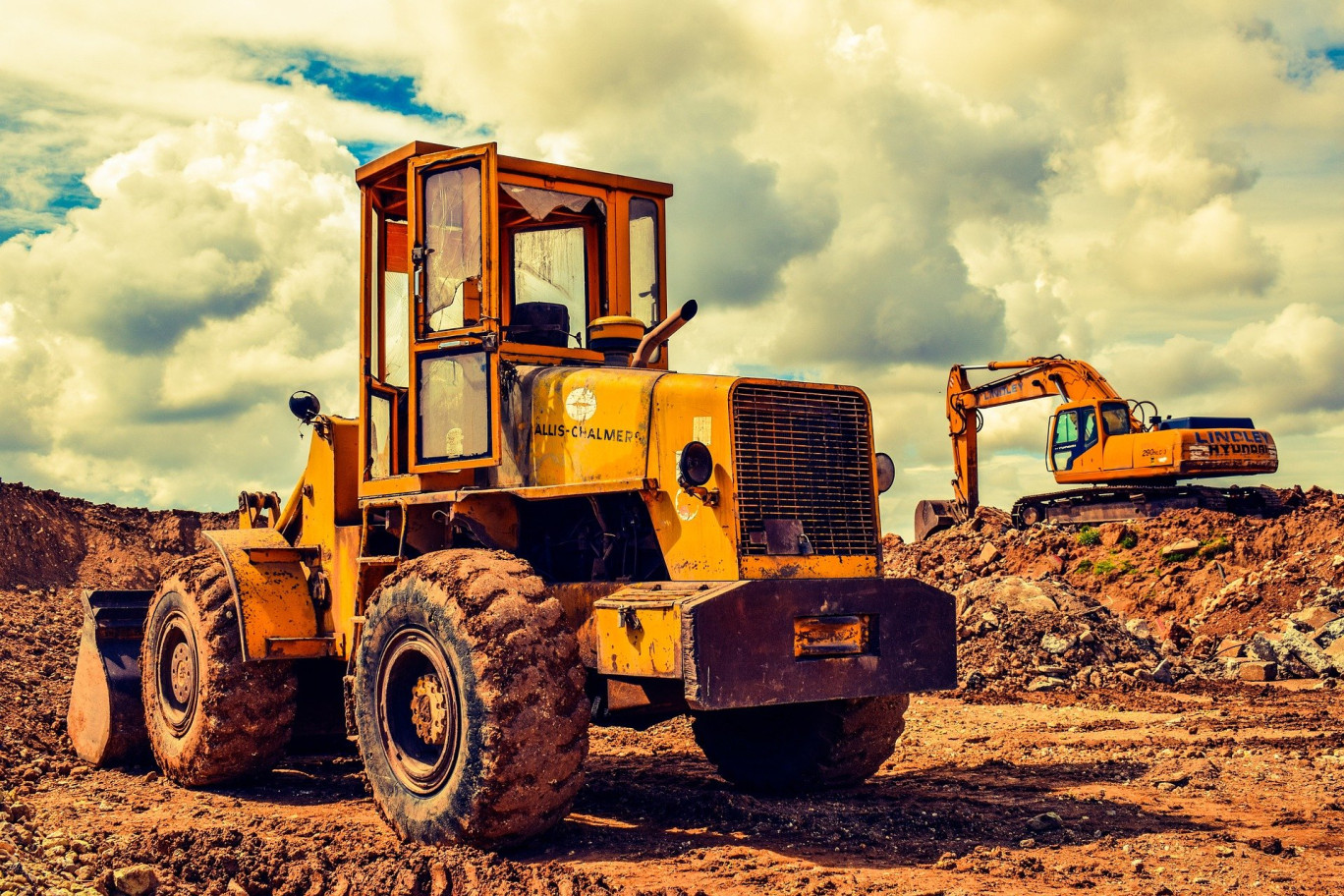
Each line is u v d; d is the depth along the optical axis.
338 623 7.13
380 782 5.73
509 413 6.40
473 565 5.54
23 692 9.50
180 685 7.45
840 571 5.81
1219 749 8.66
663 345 7.00
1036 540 25.16
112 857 5.27
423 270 6.50
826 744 6.64
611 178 7.00
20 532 18.14
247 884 5.14
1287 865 5.24
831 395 5.93
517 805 5.20
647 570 5.92
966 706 11.75
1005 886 4.86
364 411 6.95
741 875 5.00
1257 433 25.62
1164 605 21.41
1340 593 17.28
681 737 9.24
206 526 20.72
